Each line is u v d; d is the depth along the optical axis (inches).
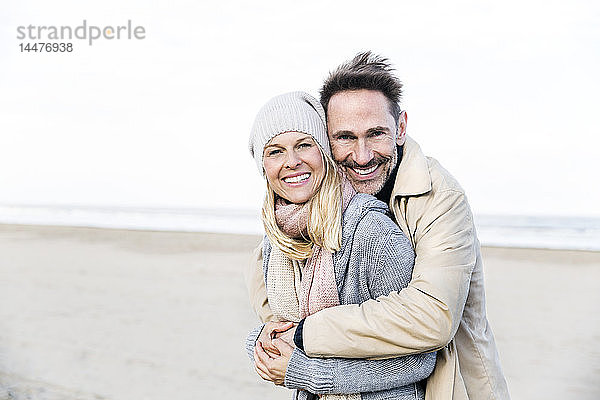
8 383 201.0
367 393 60.9
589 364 221.8
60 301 323.6
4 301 326.3
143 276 373.4
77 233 574.6
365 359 59.6
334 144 65.4
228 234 540.7
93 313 296.0
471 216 67.6
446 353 64.4
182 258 425.1
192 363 219.9
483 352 74.1
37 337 257.1
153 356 228.7
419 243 64.3
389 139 65.1
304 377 60.1
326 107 65.6
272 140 60.3
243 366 216.1
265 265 66.4
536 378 212.2
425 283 59.9
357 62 65.9
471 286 72.8
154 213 806.5
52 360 224.1
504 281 344.8
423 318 58.2
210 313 289.0
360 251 60.9
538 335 252.5
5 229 617.3
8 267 418.9
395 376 60.1
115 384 200.5
